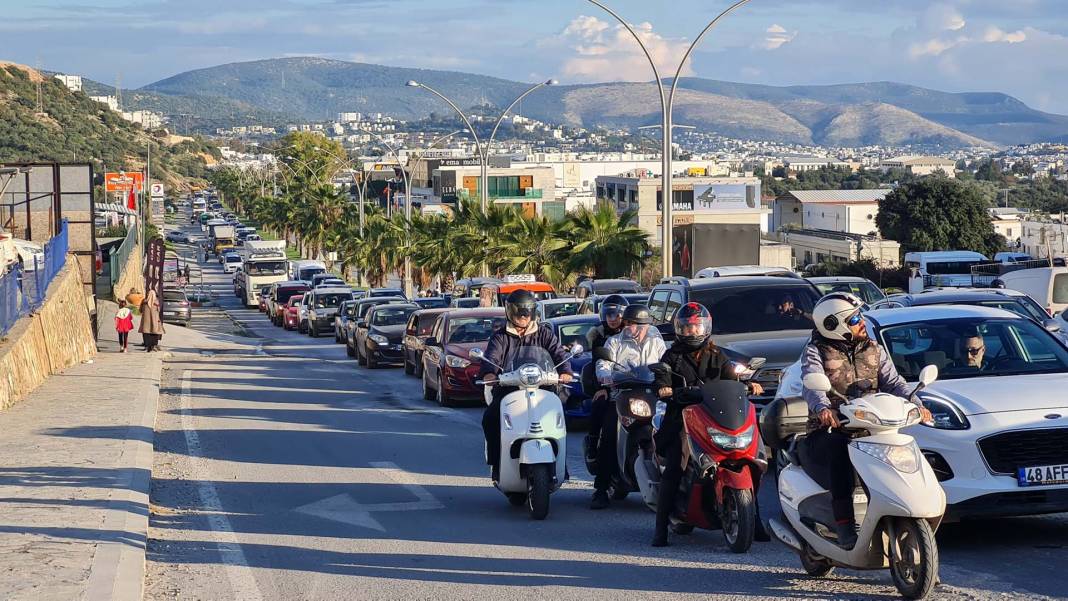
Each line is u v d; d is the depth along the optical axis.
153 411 19.77
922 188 90.19
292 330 59.06
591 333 11.10
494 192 125.25
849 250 88.25
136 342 41.66
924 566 6.80
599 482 10.83
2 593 7.39
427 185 153.88
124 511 10.47
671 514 9.08
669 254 31.23
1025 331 10.22
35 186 39.69
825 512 7.50
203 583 8.27
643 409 9.95
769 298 15.55
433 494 11.91
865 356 8.06
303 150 191.62
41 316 26.17
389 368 32.19
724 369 8.97
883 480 6.94
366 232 82.75
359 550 9.26
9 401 20.31
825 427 7.51
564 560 8.65
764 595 7.37
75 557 8.50
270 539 9.84
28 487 11.80
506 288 32.94
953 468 8.49
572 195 163.00
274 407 21.59
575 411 17.12
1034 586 7.35
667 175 31.20
